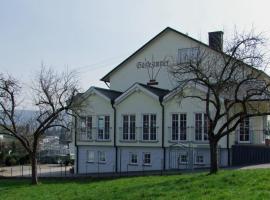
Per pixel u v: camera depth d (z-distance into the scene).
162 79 40.34
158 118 37.12
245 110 21.97
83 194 20.78
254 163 33.09
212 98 33.97
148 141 37.38
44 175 40.06
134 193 18.02
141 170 37.16
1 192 25.81
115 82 43.31
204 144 34.56
